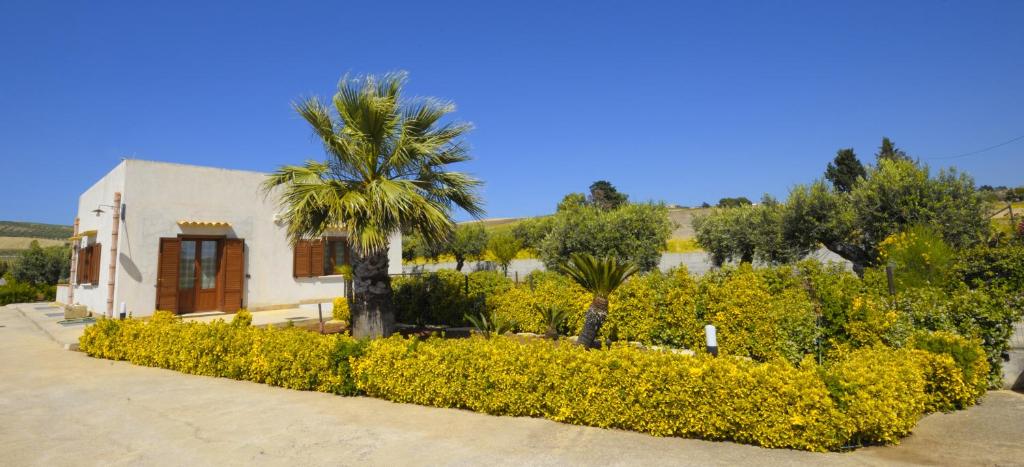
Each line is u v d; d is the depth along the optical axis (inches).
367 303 349.7
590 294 376.2
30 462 177.6
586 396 206.7
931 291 299.4
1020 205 1186.6
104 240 577.6
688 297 338.6
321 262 670.5
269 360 289.9
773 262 745.6
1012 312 262.5
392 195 322.0
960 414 217.6
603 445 183.8
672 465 163.5
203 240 589.0
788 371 187.0
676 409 190.5
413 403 247.6
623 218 793.6
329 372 269.3
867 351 231.0
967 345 235.0
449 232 368.5
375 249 333.1
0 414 237.3
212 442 195.3
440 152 370.3
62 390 284.0
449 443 189.3
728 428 183.8
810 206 675.4
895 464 161.8
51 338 490.6
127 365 358.9
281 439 197.5
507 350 233.6
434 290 473.7
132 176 542.6
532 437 194.1
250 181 624.4
